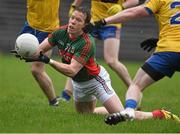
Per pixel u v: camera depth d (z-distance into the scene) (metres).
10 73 45.38
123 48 65.00
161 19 19.12
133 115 18.75
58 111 21.91
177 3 18.94
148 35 65.75
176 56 18.70
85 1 64.06
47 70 48.56
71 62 19.89
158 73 18.81
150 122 19.72
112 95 20.84
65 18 66.62
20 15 67.94
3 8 67.81
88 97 21.38
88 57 20.02
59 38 20.47
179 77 46.69
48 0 24.50
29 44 18.70
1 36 66.38
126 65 56.03
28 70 48.06
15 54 19.20
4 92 32.72
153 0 19.12
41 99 28.08
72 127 18.34
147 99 30.11
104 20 19.58
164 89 36.81
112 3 28.38
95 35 28.19
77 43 19.97
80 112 22.06
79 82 20.83
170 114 20.98
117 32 27.89
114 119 18.48
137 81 19.00
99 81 20.75
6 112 20.86
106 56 27.86
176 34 18.86
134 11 19.20
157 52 18.98
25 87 36.41
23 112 20.94
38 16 24.66
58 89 35.66
